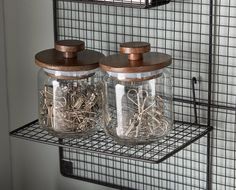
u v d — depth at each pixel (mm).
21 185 2197
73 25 1945
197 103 1799
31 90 2084
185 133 1798
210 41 1720
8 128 2152
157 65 1576
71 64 1648
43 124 1732
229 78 1753
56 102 1687
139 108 1609
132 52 1579
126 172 1982
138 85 1602
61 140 1814
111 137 1665
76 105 1681
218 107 1773
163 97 1639
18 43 2061
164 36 1816
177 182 1905
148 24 1830
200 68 1786
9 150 2172
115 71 1564
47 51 1744
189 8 1759
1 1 2045
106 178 2023
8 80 2115
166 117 1657
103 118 1675
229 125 1787
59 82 1680
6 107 2133
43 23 2002
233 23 1708
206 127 1774
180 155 1879
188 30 1776
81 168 2057
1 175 2154
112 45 1903
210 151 1830
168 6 1788
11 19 2051
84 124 1695
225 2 1704
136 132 1619
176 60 1815
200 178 1867
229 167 1815
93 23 1914
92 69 1663
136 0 1639
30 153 2148
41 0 1984
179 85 1828
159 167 1922
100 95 1694
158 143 1775
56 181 2133
